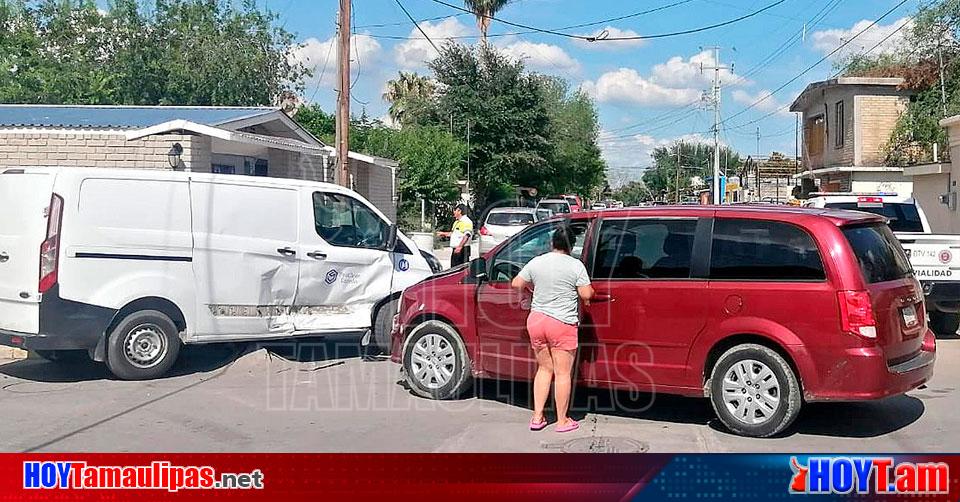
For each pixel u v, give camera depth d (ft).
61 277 27.30
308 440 21.98
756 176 165.78
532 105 151.33
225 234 30.27
